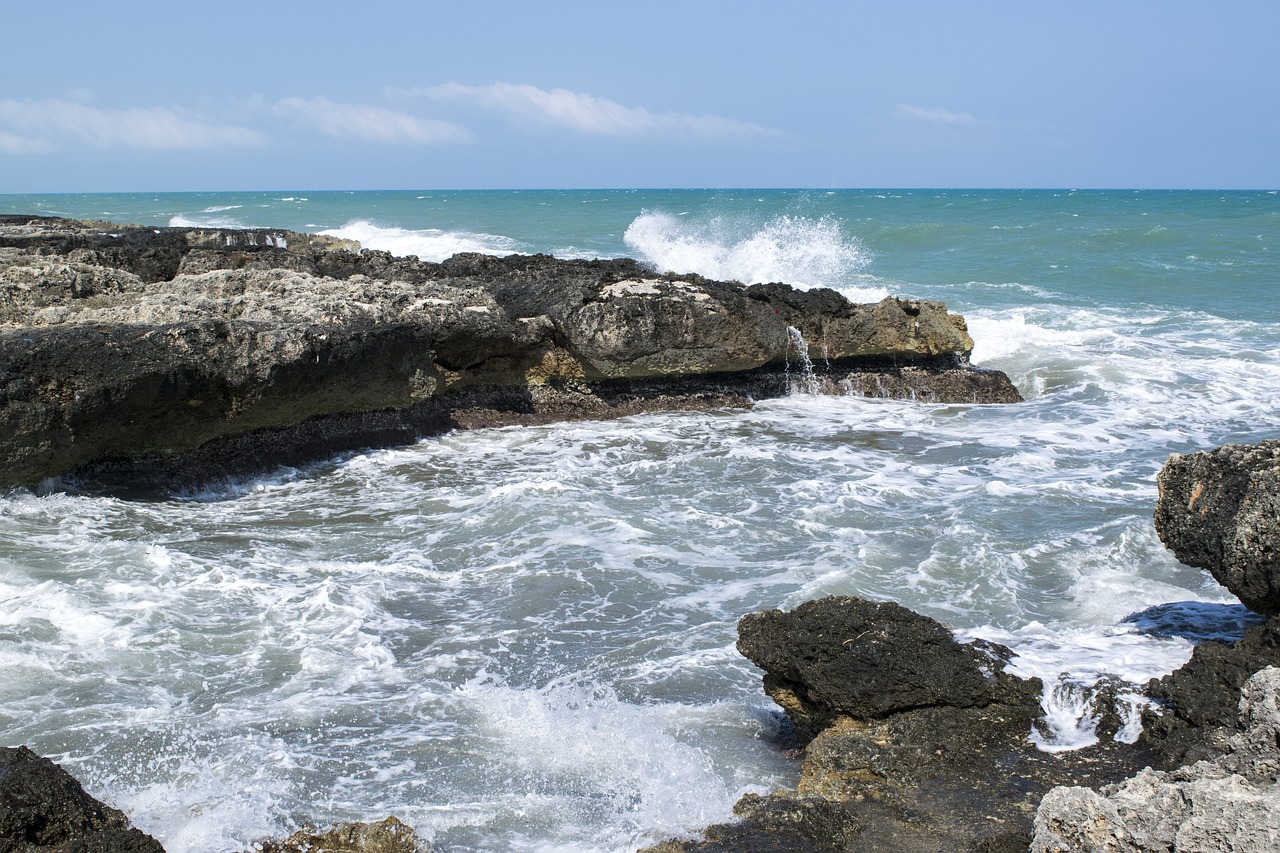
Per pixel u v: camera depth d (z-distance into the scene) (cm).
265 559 875
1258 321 2448
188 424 1100
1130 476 1173
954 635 579
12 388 937
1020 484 1131
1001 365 1936
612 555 891
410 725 585
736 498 1073
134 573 807
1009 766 508
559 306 1482
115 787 510
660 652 698
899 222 5394
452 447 1311
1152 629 648
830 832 452
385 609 775
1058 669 572
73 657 662
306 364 1173
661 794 508
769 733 587
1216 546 568
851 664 553
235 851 445
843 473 1188
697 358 1550
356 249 2200
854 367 1711
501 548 913
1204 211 6744
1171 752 486
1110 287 3072
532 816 487
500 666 677
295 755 546
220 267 1535
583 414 1504
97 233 1822
